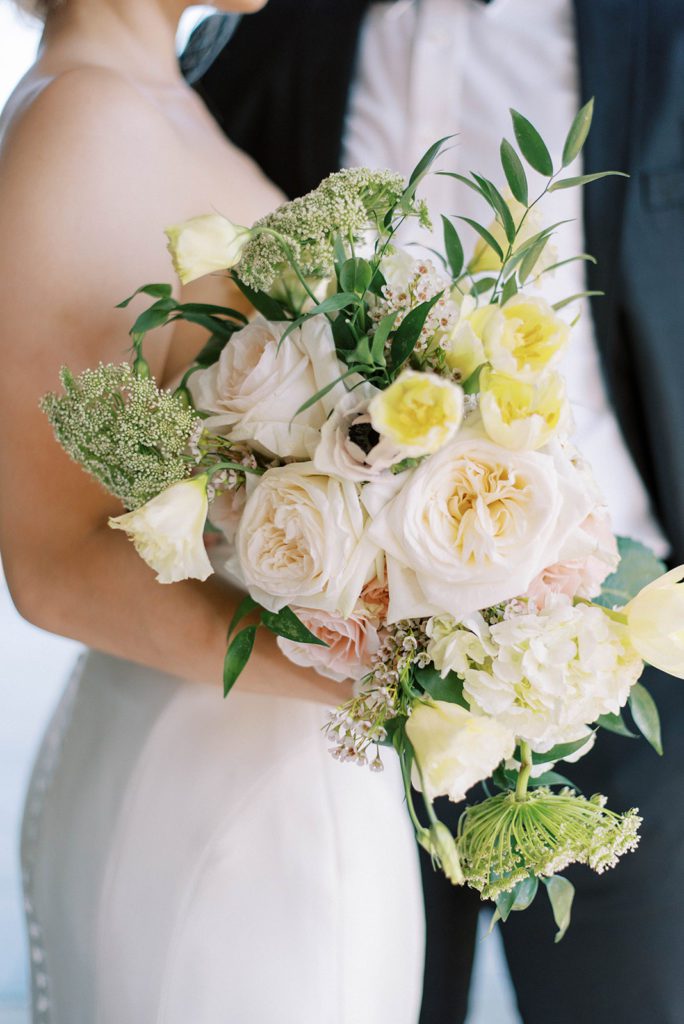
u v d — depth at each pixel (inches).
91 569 43.1
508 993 103.2
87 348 41.0
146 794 45.1
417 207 41.9
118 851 44.9
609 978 59.9
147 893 43.9
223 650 42.8
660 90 63.1
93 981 44.9
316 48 70.7
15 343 40.6
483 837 34.8
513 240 36.3
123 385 35.0
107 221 41.4
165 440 33.7
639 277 62.4
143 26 48.8
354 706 34.9
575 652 32.6
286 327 35.5
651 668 60.9
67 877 47.2
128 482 34.7
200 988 42.5
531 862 34.0
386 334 33.2
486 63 67.9
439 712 33.2
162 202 43.7
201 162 47.0
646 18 64.3
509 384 31.0
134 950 43.6
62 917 47.3
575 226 64.4
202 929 42.9
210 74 75.1
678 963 58.7
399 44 69.9
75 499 42.3
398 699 34.7
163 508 32.4
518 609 33.3
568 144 35.2
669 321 62.4
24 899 51.8
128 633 43.6
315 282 37.8
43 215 40.4
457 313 35.2
